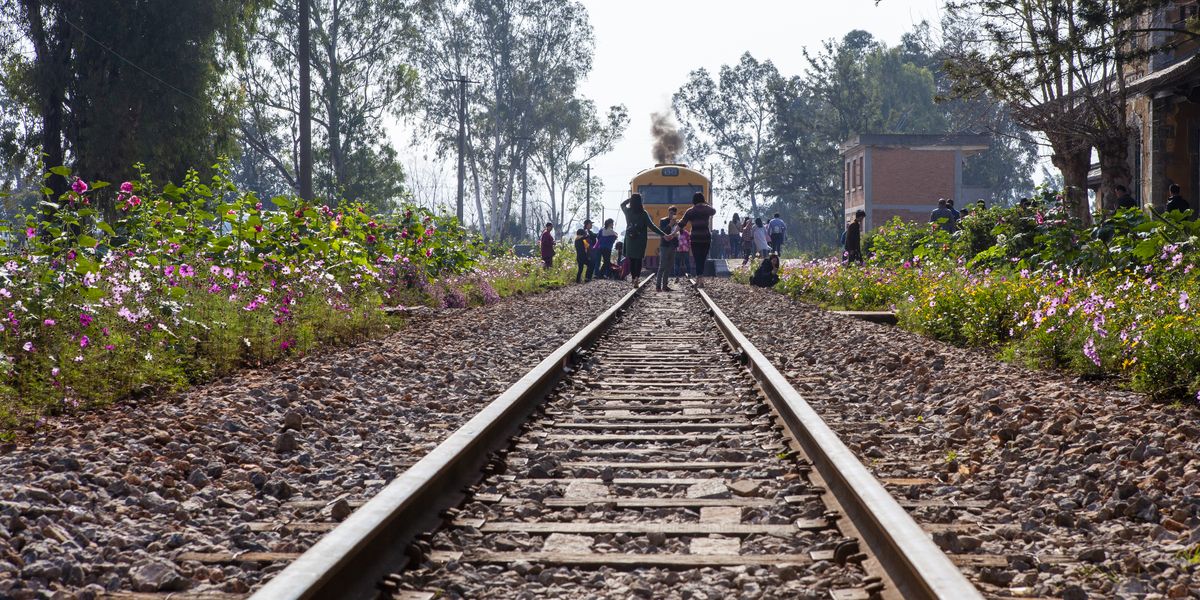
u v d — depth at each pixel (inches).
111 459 211.9
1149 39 908.6
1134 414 252.2
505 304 740.7
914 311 520.7
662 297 863.1
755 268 1209.4
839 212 2915.8
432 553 150.4
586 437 245.9
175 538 159.9
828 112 3011.8
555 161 3117.6
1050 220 599.2
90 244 356.5
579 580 143.1
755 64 3595.0
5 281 306.0
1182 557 150.5
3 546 150.8
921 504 182.2
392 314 562.3
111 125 1128.2
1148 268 391.9
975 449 234.5
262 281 442.6
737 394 316.2
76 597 133.0
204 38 1220.5
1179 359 280.2
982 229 739.4
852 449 234.2
